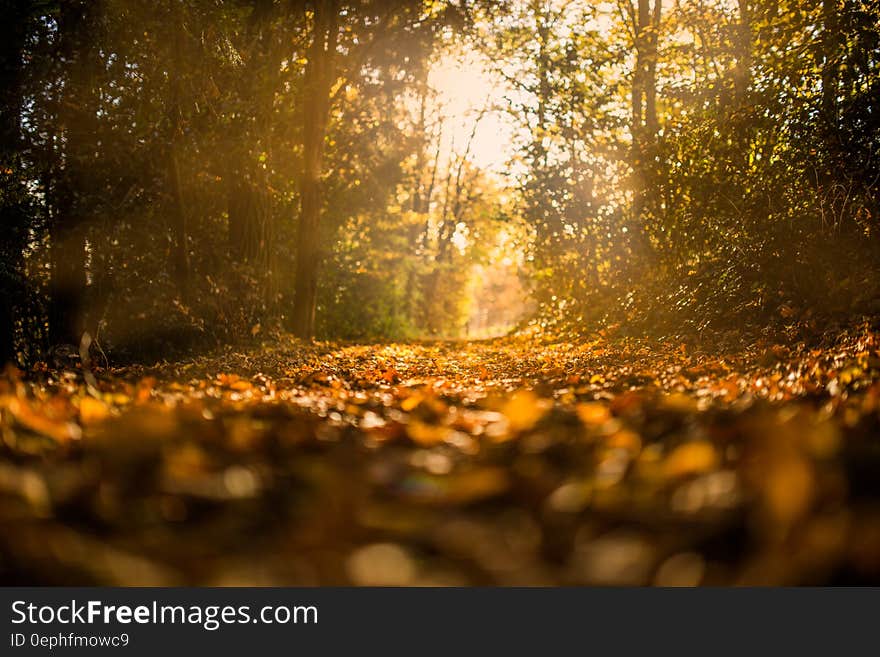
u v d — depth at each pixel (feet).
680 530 7.48
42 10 37.29
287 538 8.04
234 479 9.68
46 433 12.87
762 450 8.96
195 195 59.16
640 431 13.38
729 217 51.21
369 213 98.32
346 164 89.15
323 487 9.25
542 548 7.67
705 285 48.88
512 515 8.74
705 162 54.60
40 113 42.93
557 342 72.18
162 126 49.19
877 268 36.42
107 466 10.39
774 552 6.37
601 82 74.13
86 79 43.88
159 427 12.29
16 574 6.89
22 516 7.80
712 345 41.86
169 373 34.27
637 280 67.77
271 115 64.13
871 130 38.22
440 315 179.42
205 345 54.85
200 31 49.65
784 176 44.04
